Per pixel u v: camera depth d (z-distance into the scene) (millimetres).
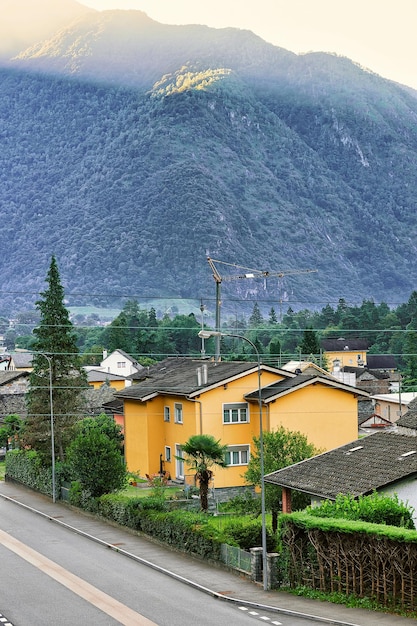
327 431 84812
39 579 52438
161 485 83000
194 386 87750
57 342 100938
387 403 136500
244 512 67750
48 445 98375
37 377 100375
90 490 79438
